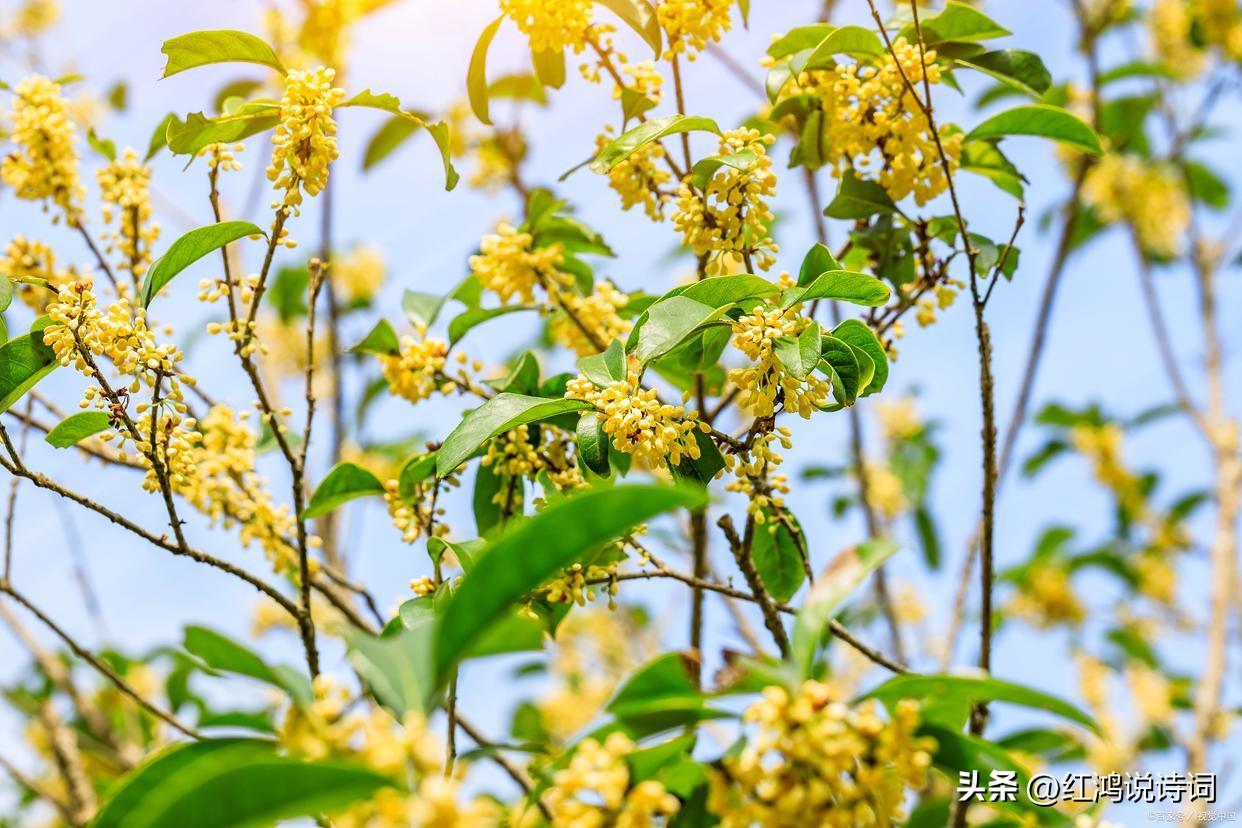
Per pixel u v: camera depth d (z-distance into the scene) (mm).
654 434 1468
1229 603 2053
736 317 1501
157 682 2111
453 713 1458
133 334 1500
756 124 1645
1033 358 1833
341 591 1762
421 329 1661
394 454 1978
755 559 1618
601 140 1628
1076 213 1898
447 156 1551
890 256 1636
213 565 1520
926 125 1589
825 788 1361
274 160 1518
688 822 1418
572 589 1529
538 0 1586
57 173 1654
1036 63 1643
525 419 1489
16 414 1609
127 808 1417
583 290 1682
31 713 1895
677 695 1411
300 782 1347
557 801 1378
